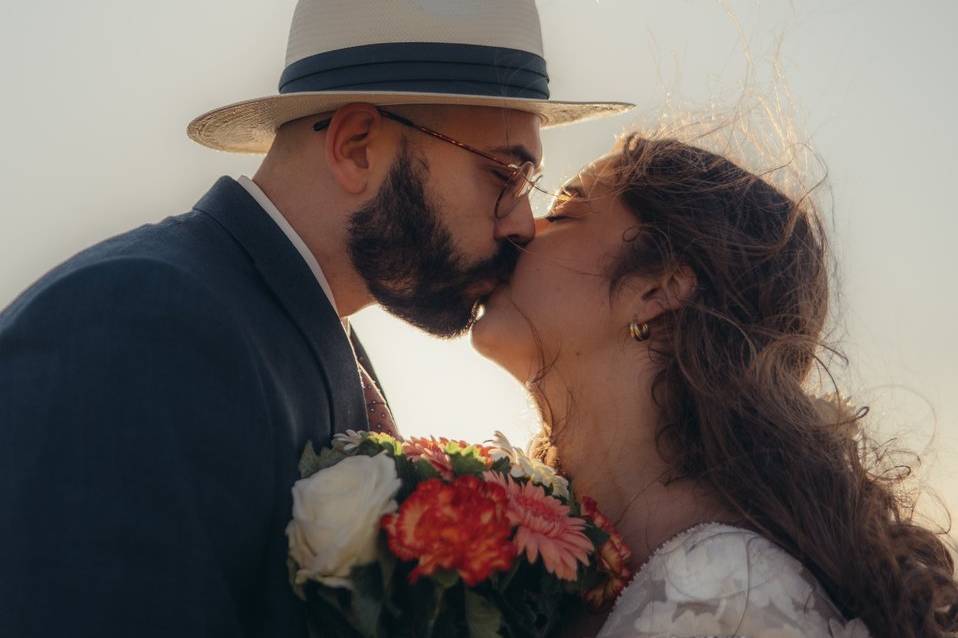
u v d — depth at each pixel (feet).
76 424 6.45
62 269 7.39
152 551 6.26
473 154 8.71
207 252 7.72
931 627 7.86
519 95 8.81
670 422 8.29
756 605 7.06
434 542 6.89
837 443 8.20
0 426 6.62
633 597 7.43
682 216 8.53
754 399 8.14
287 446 7.32
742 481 7.90
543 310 8.68
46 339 6.75
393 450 7.47
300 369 7.80
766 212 8.75
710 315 8.36
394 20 8.63
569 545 7.29
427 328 9.07
